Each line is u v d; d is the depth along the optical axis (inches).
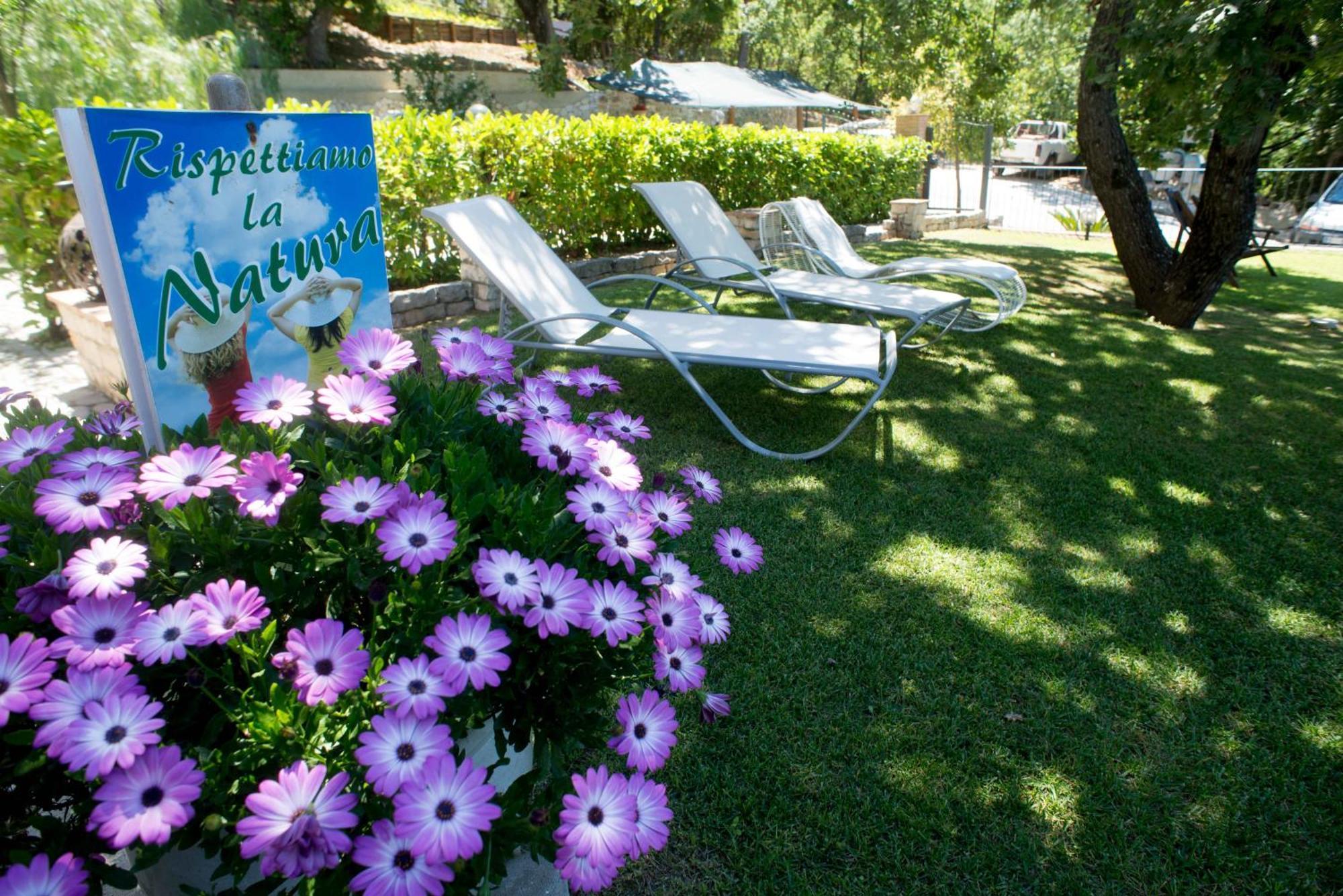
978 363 204.1
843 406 171.9
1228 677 92.0
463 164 240.4
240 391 56.7
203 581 47.8
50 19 242.4
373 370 62.8
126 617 43.1
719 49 1162.6
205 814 40.7
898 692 87.7
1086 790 76.1
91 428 66.1
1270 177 481.7
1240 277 358.3
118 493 48.2
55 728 37.0
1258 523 127.3
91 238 60.7
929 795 74.9
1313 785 77.5
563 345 152.8
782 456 144.3
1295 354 221.1
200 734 46.1
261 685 43.8
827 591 105.4
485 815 38.3
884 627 98.6
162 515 48.7
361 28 844.0
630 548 55.2
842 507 127.6
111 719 37.7
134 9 268.8
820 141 393.7
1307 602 106.9
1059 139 957.8
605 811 43.8
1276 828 72.7
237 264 70.2
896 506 128.6
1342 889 67.2
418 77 758.5
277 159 72.0
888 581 108.1
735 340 156.6
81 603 42.3
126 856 58.6
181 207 65.1
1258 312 280.7
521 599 46.3
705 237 228.8
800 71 1283.2
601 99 882.8
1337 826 73.1
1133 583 110.1
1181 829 72.4
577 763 76.1
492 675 43.7
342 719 43.7
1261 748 81.7
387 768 38.7
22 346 197.6
